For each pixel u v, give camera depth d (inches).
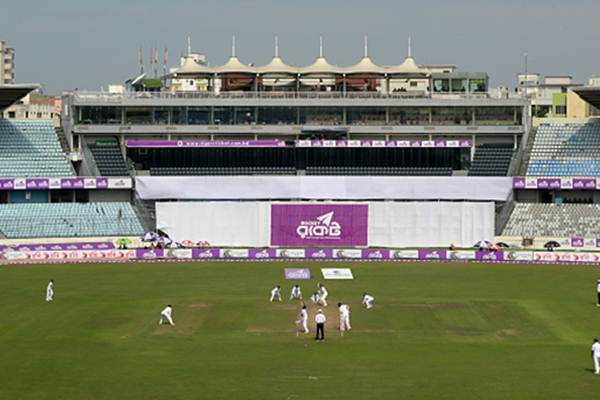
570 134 6412.4
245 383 2373.3
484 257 5068.9
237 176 6048.2
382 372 2509.8
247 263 4909.0
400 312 3494.1
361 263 4936.0
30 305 3595.0
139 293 3900.1
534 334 3110.2
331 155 6382.9
